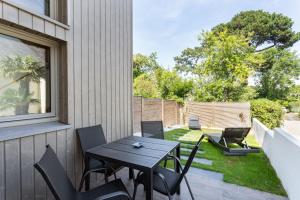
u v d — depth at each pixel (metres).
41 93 2.40
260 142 5.70
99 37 3.20
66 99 2.55
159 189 1.97
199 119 9.84
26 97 2.24
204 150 4.91
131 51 4.21
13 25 1.98
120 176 3.21
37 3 2.29
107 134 3.43
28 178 2.00
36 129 2.11
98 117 3.19
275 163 3.60
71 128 2.61
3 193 1.77
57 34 2.39
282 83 16.03
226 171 3.47
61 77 2.57
